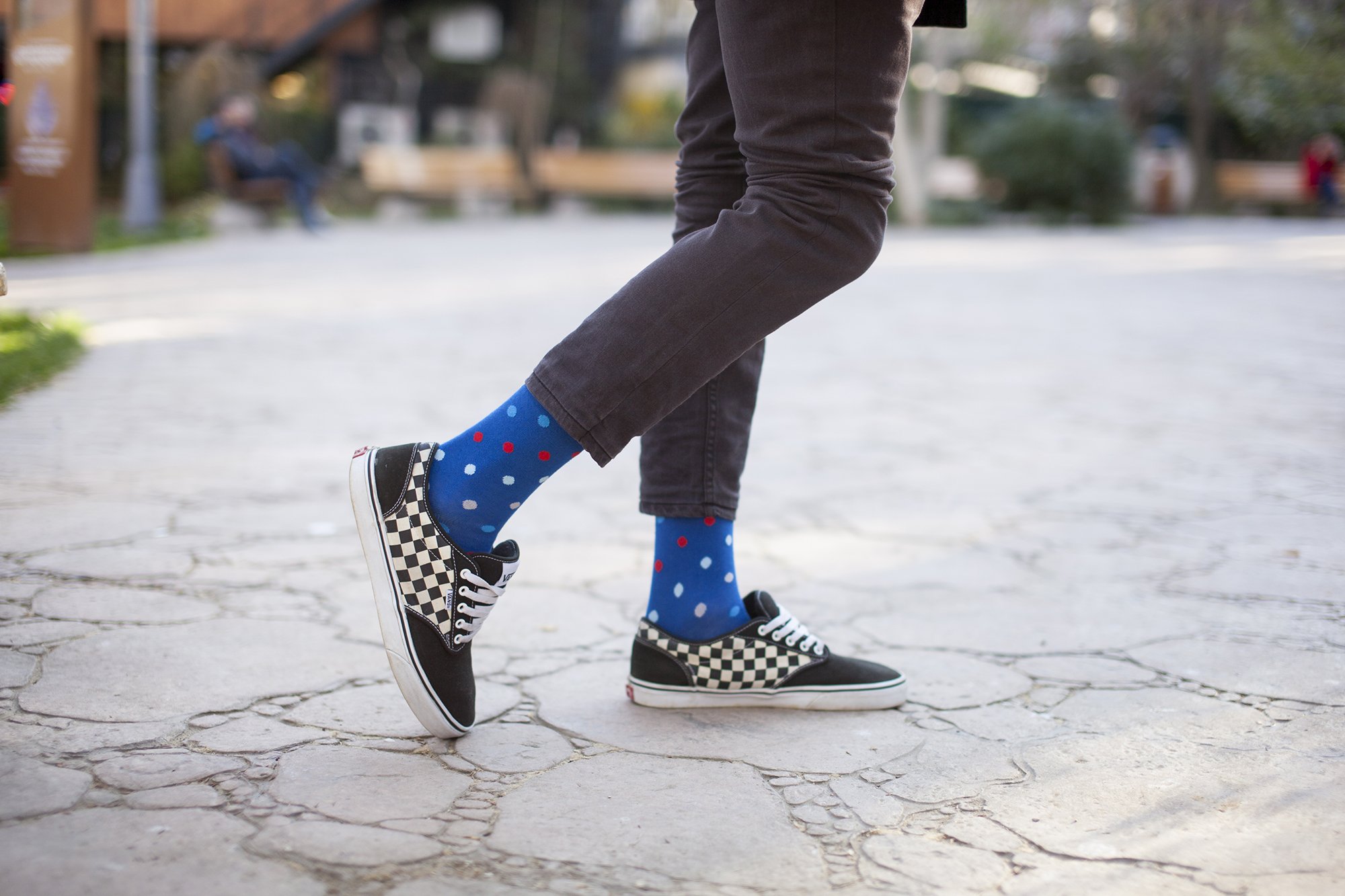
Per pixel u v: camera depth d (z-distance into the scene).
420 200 17.75
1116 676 1.82
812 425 4.01
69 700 1.59
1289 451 3.65
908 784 1.43
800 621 2.08
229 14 16.52
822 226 1.30
